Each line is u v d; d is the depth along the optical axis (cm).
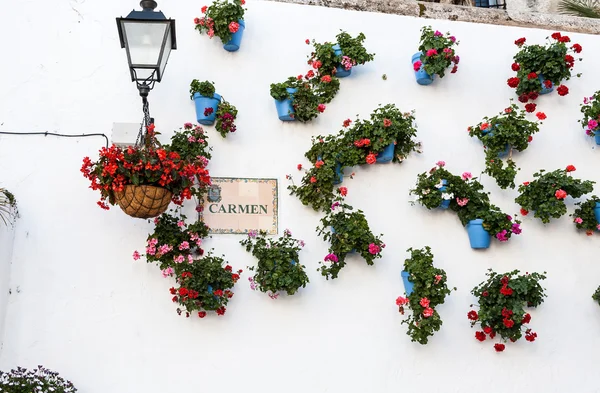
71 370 466
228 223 517
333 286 527
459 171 581
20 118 500
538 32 636
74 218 492
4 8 517
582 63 634
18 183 489
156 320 488
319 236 534
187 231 498
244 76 556
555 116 613
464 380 534
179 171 450
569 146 609
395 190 560
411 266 520
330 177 525
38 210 488
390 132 543
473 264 559
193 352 489
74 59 522
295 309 515
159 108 529
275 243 515
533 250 575
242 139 540
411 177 567
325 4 595
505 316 524
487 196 559
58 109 509
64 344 469
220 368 491
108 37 532
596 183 606
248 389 493
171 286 495
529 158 596
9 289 468
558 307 566
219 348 495
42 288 474
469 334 544
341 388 510
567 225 586
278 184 537
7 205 471
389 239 548
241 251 514
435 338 536
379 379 518
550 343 557
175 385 481
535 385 546
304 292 520
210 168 526
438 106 592
